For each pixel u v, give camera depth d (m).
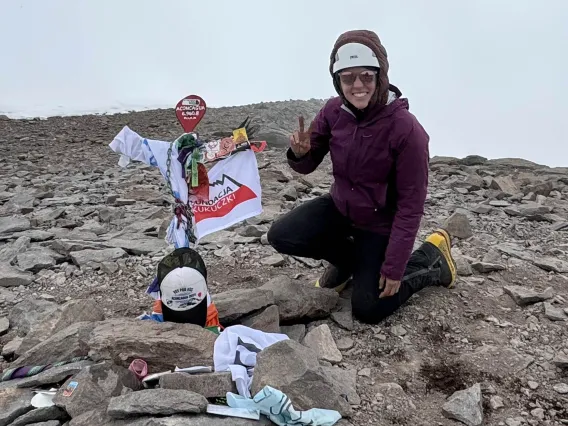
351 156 2.17
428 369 2.06
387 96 2.08
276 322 2.17
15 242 3.48
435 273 2.46
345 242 2.53
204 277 2.01
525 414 1.82
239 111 13.24
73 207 4.54
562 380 1.99
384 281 2.23
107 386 1.74
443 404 1.86
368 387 1.95
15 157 7.66
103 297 2.69
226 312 2.21
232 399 1.67
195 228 2.14
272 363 1.76
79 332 1.99
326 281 2.60
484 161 6.46
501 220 3.88
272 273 2.93
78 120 12.92
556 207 4.28
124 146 2.06
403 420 1.79
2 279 2.87
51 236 3.64
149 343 1.86
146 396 1.62
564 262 2.99
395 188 2.24
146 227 3.75
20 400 1.78
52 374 1.84
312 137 2.35
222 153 2.10
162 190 5.15
